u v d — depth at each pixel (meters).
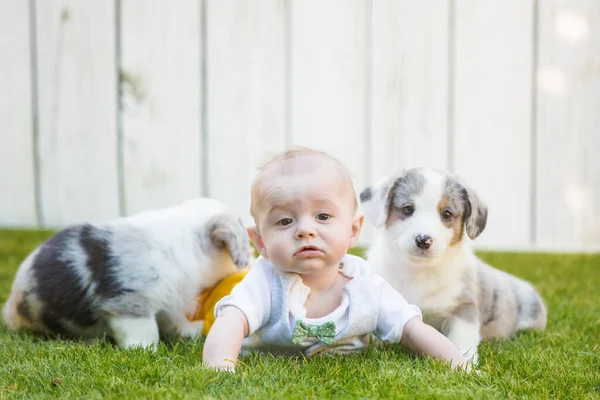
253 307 2.91
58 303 3.51
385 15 7.18
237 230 3.62
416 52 7.21
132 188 7.12
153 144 7.10
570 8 7.21
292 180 2.87
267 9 7.11
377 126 7.25
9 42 7.00
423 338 3.04
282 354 3.05
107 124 7.07
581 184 7.35
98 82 7.03
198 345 3.34
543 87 7.26
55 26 6.98
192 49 7.07
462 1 7.18
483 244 7.33
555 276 5.61
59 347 3.27
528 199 7.33
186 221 3.63
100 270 3.45
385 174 7.28
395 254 3.51
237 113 7.16
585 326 3.99
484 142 7.28
